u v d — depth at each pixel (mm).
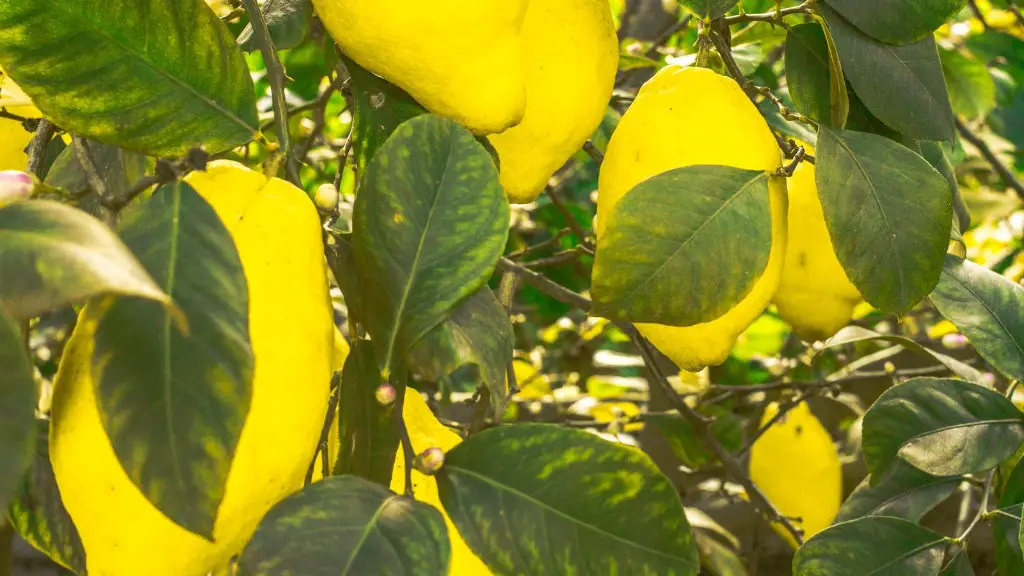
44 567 1237
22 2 546
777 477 1066
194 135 578
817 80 734
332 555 528
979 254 1669
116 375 502
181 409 500
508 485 573
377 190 579
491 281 1274
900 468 874
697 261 621
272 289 542
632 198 618
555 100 649
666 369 1400
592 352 1778
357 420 604
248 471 530
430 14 585
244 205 555
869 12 690
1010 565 783
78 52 557
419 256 582
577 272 1643
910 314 1593
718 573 958
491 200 585
